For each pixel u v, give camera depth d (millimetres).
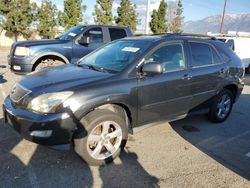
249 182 3582
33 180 3365
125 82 3904
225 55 5645
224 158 4203
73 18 27406
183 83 4637
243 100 8023
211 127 5500
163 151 4309
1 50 23719
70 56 8492
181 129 5281
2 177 3389
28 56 7910
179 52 4738
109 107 3971
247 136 5113
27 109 3500
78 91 3504
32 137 3418
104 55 4680
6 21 26172
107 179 3467
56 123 3354
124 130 3949
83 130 3564
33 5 27328
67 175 3506
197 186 3424
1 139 4352
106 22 26984
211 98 5359
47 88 3531
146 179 3512
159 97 4324
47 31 27984
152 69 3914
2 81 8750
